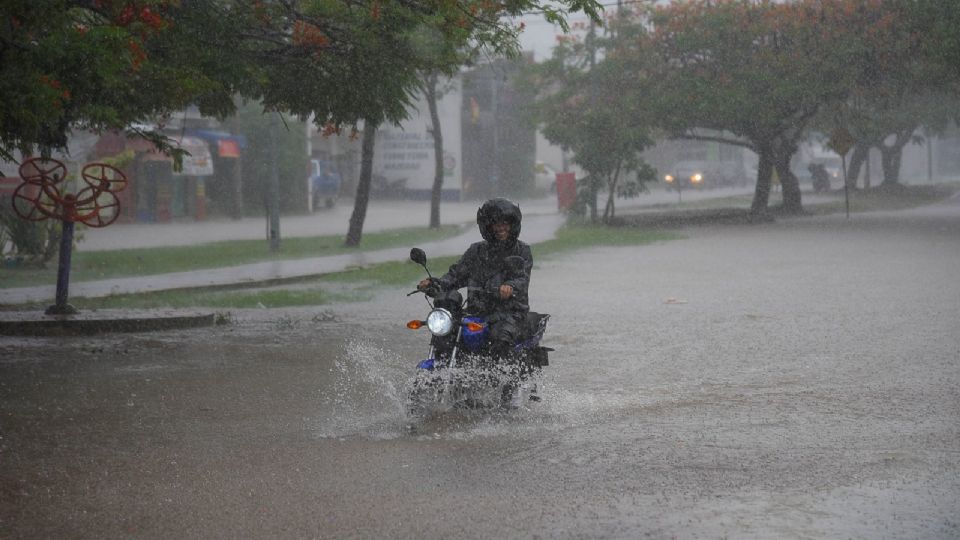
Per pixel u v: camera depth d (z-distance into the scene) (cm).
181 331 2177
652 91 6359
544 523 885
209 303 2758
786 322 2206
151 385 1560
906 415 1305
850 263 3622
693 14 6297
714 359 1767
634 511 916
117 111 1795
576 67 6931
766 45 6247
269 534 862
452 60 2220
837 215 7050
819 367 1667
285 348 1938
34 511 926
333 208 9731
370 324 2297
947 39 4997
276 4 2159
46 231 3931
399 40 2208
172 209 7550
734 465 1070
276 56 2223
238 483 1012
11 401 1435
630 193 6556
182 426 1273
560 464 1077
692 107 6191
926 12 5200
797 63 5997
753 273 3347
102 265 3984
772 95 6025
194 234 6056
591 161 6400
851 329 2077
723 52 6222
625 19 6688
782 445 1155
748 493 970
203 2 2033
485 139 11719
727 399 1423
